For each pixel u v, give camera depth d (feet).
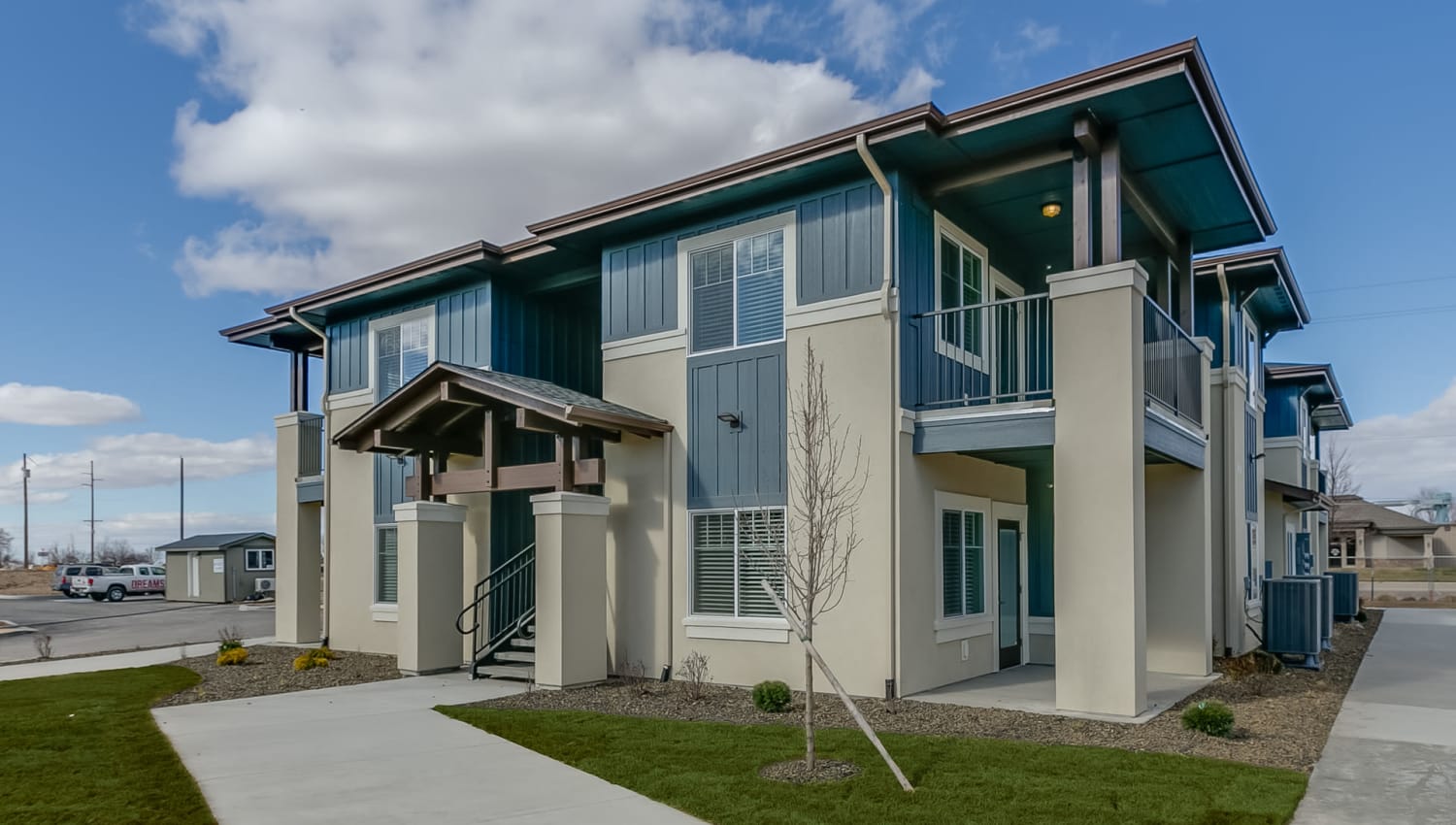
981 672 36.99
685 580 36.47
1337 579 63.36
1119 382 28.17
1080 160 29.73
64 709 31.89
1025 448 31.12
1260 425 53.11
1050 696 31.42
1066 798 19.12
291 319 52.06
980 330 38.24
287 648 51.31
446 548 41.42
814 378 33.42
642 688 34.40
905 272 32.55
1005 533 40.57
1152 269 40.42
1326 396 68.64
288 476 54.60
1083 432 28.68
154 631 72.59
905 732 25.95
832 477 29.94
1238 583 42.75
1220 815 17.90
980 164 32.53
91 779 21.76
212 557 114.21
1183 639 36.55
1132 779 20.44
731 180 34.50
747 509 35.06
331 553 50.62
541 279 45.11
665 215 37.45
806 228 34.50
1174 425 32.83
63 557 277.03
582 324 48.44
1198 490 36.78
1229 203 35.42
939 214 35.14
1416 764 22.35
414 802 19.89
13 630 76.38
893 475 31.50
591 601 36.06
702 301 37.47
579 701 32.22
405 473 47.03
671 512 37.19
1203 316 46.42
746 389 35.58
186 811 19.11
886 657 31.22
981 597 37.91
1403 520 162.91
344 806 19.66
